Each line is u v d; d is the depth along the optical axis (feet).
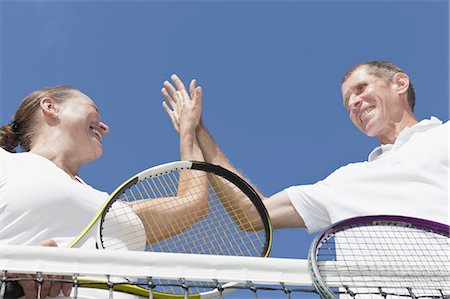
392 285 8.20
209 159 14.61
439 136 12.30
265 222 10.50
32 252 7.13
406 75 14.85
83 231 9.00
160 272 7.52
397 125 14.40
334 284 8.02
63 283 7.80
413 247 10.76
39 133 11.28
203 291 9.36
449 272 8.41
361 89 14.85
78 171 11.50
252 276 7.79
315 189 13.29
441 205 11.47
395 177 12.19
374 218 9.10
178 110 15.20
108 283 7.23
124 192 9.90
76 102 11.51
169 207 11.80
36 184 9.55
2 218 9.26
